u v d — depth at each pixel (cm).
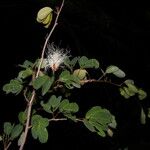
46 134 117
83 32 462
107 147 348
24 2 423
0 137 145
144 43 545
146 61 530
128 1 568
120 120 375
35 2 421
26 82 147
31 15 430
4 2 416
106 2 544
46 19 138
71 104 131
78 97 365
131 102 198
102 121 129
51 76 139
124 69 503
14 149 244
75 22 456
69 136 359
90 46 467
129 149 369
